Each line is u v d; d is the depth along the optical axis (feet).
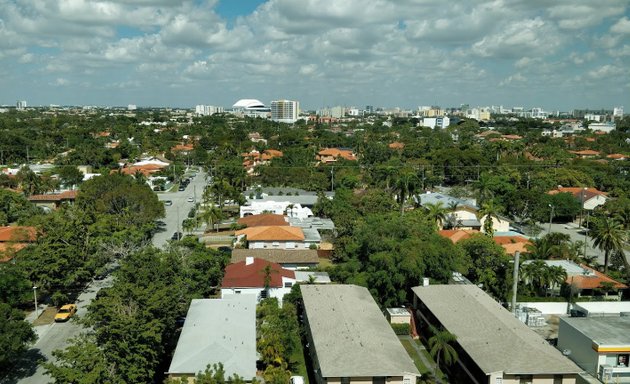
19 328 147.13
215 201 398.42
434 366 162.61
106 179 315.78
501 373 134.82
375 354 139.33
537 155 592.60
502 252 224.12
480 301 181.68
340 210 340.80
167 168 538.47
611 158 579.07
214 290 219.41
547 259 243.19
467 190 440.04
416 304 196.44
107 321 136.98
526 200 359.66
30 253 203.51
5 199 339.36
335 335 150.82
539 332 186.70
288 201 396.57
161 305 144.25
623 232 246.88
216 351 138.92
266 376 137.18
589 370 154.51
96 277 235.40
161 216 317.42
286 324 169.37
